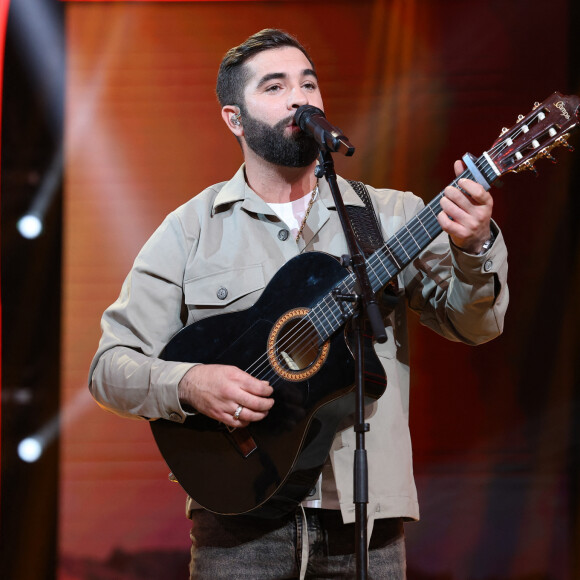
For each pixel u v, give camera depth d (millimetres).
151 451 8992
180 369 3980
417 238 3752
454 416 9094
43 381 9141
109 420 9055
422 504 8914
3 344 9062
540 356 9109
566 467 8914
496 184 3617
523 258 9195
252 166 4359
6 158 9234
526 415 9055
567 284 9117
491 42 9281
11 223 9211
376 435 3873
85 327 9227
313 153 4195
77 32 9477
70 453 9000
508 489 8922
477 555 8789
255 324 4047
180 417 3990
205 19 9547
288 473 3814
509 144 3576
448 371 9148
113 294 9289
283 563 3893
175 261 4266
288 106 4141
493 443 9031
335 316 3855
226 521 3979
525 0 9234
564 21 9172
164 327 4230
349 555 3828
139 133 9461
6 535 8852
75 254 9320
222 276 4160
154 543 8852
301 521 3855
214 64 9523
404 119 9359
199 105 9484
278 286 4051
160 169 9430
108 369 4156
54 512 8906
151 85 9500
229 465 3959
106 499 8922
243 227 4246
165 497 8914
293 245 4180
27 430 9039
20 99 9312
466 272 3641
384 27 9398
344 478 3838
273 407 3912
